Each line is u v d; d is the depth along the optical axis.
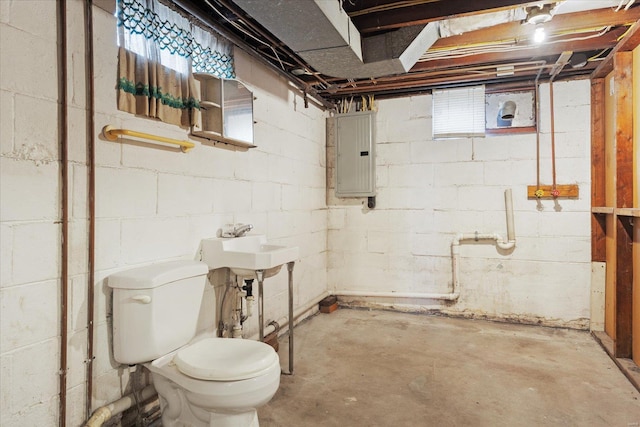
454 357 2.82
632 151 2.64
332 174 4.23
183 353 1.75
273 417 2.05
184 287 1.90
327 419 2.03
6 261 1.36
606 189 3.30
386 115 4.03
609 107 3.21
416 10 2.31
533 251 3.58
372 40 2.60
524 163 3.59
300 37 2.19
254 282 2.88
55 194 1.52
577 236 3.44
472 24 2.53
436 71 3.33
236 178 2.66
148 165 1.95
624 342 2.68
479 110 3.70
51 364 1.51
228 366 1.60
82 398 1.64
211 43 2.37
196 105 2.21
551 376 2.50
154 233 1.99
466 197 3.78
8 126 1.36
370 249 4.12
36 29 1.45
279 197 3.24
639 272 2.54
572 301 3.46
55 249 1.52
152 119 1.97
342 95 4.10
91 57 1.65
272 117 3.12
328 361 2.76
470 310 3.79
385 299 4.09
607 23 2.48
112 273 1.77
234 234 2.47
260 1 1.80
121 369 1.82
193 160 2.26
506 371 2.58
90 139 1.65
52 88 1.51
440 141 3.86
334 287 4.22
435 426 1.97
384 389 2.34
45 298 1.49
